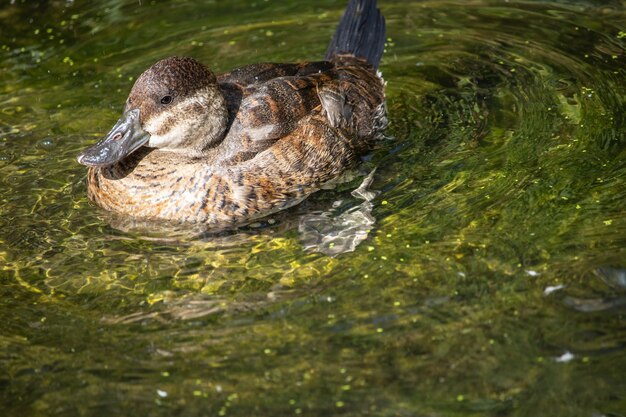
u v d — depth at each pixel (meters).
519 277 8.25
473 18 13.25
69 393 7.30
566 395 7.02
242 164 9.67
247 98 9.91
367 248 8.87
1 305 8.39
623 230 8.77
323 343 7.65
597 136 10.40
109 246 9.24
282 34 13.08
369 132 10.62
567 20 13.00
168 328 7.97
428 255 8.66
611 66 11.81
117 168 9.71
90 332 7.98
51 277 8.77
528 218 9.06
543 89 11.45
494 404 6.97
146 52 12.77
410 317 7.87
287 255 8.92
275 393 7.18
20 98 11.94
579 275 8.22
